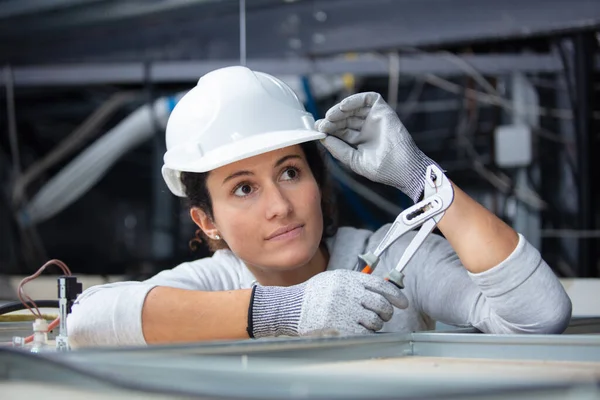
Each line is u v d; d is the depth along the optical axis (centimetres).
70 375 62
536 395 47
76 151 338
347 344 82
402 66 249
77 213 352
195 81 264
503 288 104
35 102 333
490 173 257
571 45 222
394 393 48
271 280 128
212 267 133
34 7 224
